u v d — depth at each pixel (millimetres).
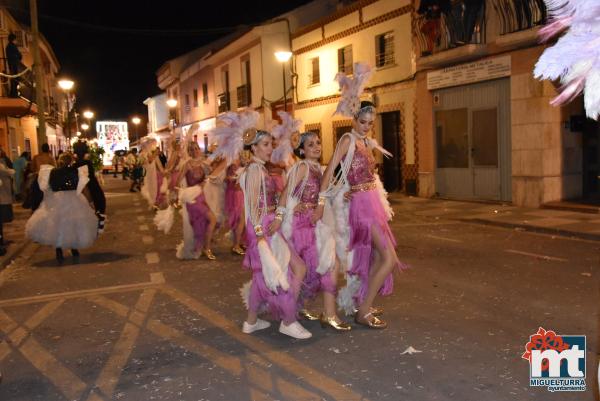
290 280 5055
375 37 19359
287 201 5023
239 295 6766
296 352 4797
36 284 7910
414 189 17969
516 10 13273
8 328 5895
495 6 14039
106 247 10844
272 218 5031
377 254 5281
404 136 18266
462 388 3963
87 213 9516
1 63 23422
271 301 5086
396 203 16156
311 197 5121
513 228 11102
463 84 15469
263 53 26469
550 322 5305
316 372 4359
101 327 5773
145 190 17266
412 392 3934
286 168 6492
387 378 4184
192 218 8977
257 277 5145
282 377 4301
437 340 4930
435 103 16703
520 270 7422
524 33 12977
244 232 9273
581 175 13898
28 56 30812
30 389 4324
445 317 5574
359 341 4988
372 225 5086
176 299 6719
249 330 5355
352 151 5066
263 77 26625
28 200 9656
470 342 4852
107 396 4117
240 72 30188
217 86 34875
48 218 9297
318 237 5121
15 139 25922
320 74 22891
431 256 8555
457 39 14961
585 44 1966
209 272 8109
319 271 5098
